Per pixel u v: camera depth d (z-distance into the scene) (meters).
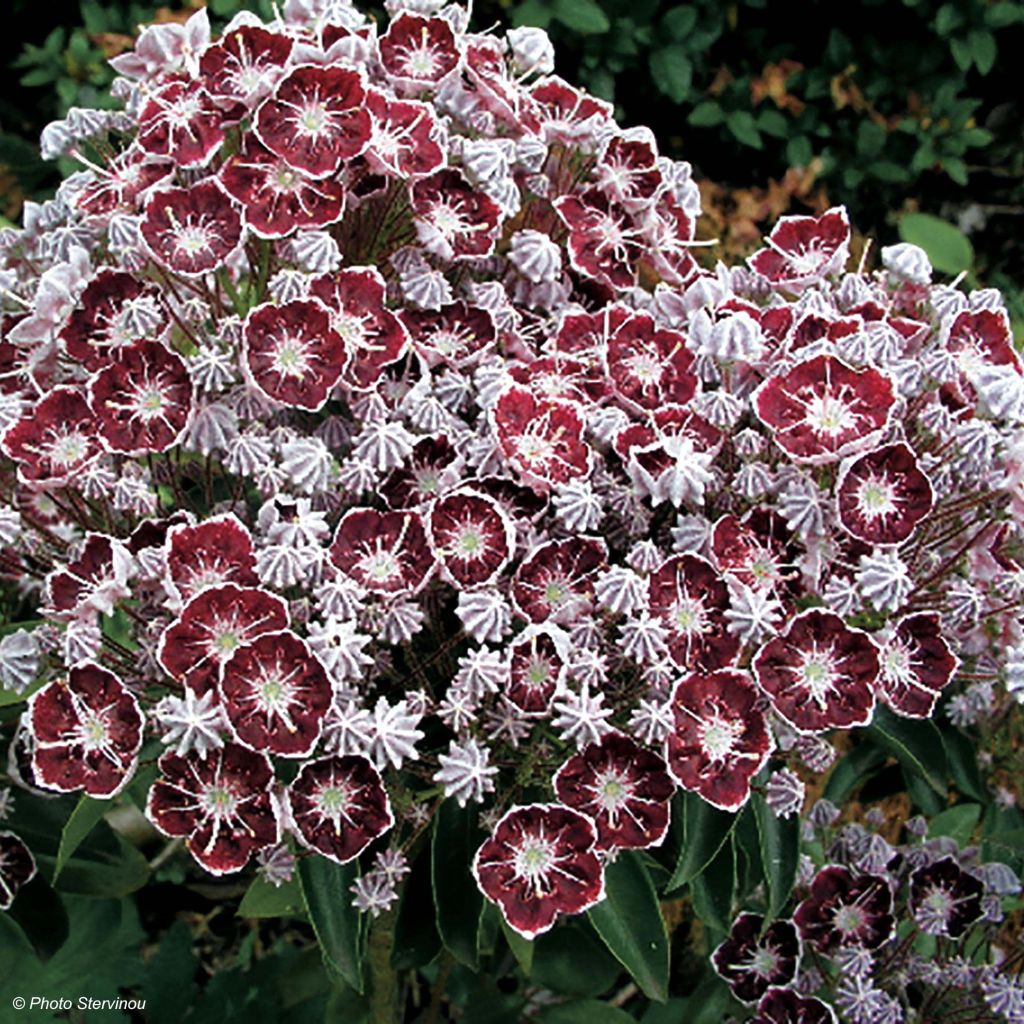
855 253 0.86
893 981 0.46
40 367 0.41
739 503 0.40
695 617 0.38
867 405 0.39
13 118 0.91
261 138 0.40
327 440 0.41
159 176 0.41
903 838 0.58
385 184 0.41
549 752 0.38
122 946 0.49
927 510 0.38
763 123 0.90
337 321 0.39
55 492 0.41
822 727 0.37
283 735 0.35
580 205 0.44
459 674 0.37
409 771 0.38
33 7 0.90
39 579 0.42
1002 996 0.45
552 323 0.43
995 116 0.97
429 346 0.41
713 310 0.41
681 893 0.45
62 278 0.40
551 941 0.48
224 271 0.42
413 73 0.42
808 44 0.93
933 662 0.38
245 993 0.49
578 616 0.38
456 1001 0.53
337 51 0.41
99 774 0.36
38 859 0.43
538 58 0.45
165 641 0.36
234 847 0.36
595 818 0.37
